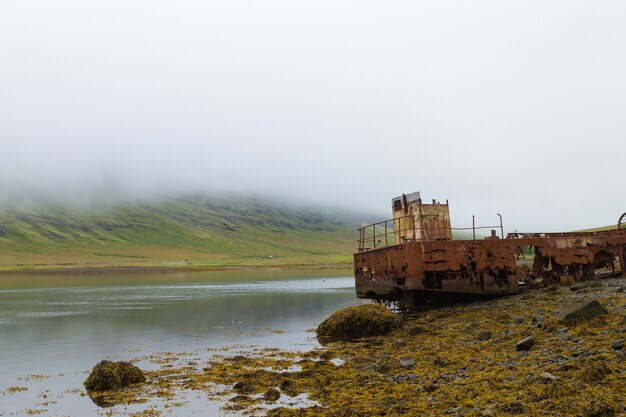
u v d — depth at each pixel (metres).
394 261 32.69
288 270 156.62
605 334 17.72
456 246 31.41
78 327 33.94
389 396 14.46
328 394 15.62
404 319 29.98
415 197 33.25
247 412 14.43
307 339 27.66
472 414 11.99
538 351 17.39
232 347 25.77
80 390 17.84
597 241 34.84
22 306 48.34
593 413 10.66
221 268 173.00
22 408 15.77
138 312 42.69
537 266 34.44
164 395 16.72
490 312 27.83
